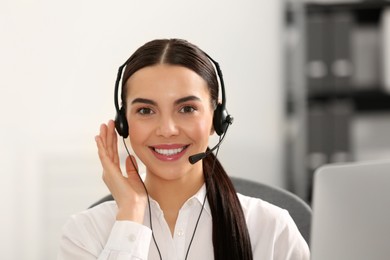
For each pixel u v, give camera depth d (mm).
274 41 3852
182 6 3715
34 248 3609
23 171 3574
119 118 1643
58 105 3570
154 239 1657
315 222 1261
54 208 3609
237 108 3900
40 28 3518
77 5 3541
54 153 3592
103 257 1559
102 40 3584
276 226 1713
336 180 1258
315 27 3764
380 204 1248
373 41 3893
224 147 3908
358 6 3779
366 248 1247
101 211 1719
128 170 1683
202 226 1679
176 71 1511
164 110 1515
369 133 4070
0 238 3576
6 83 3516
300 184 3844
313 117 3811
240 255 1644
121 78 1686
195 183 1667
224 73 3852
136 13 3625
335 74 3801
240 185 1950
